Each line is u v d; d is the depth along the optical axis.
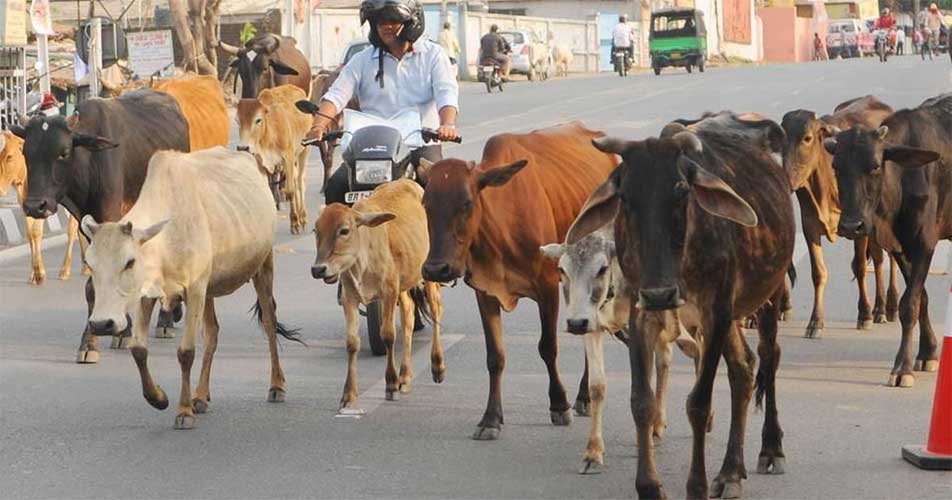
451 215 10.86
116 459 10.59
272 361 12.50
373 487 9.79
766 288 9.77
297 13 56.12
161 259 11.34
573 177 11.91
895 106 40.00
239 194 12.52
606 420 11.60
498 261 11.18
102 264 10.81
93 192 15.35
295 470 10.23
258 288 12.77
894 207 12.85
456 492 9.66
